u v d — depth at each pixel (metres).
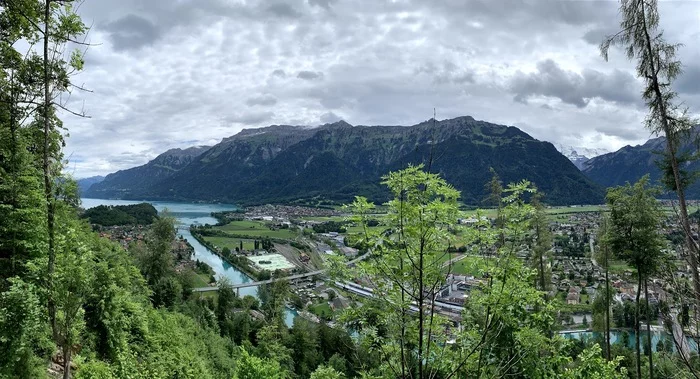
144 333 30.55
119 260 47.09
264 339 52.28
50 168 14.20
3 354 13.88
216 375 36.84
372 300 10.29
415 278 9.84
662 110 12.09
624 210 24.36
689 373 8.13
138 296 41.53
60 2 13.84
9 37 15.54
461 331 11.25
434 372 9.73
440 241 9.66
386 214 9.79
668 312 8.60
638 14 12.40
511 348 11.04
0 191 18.36
